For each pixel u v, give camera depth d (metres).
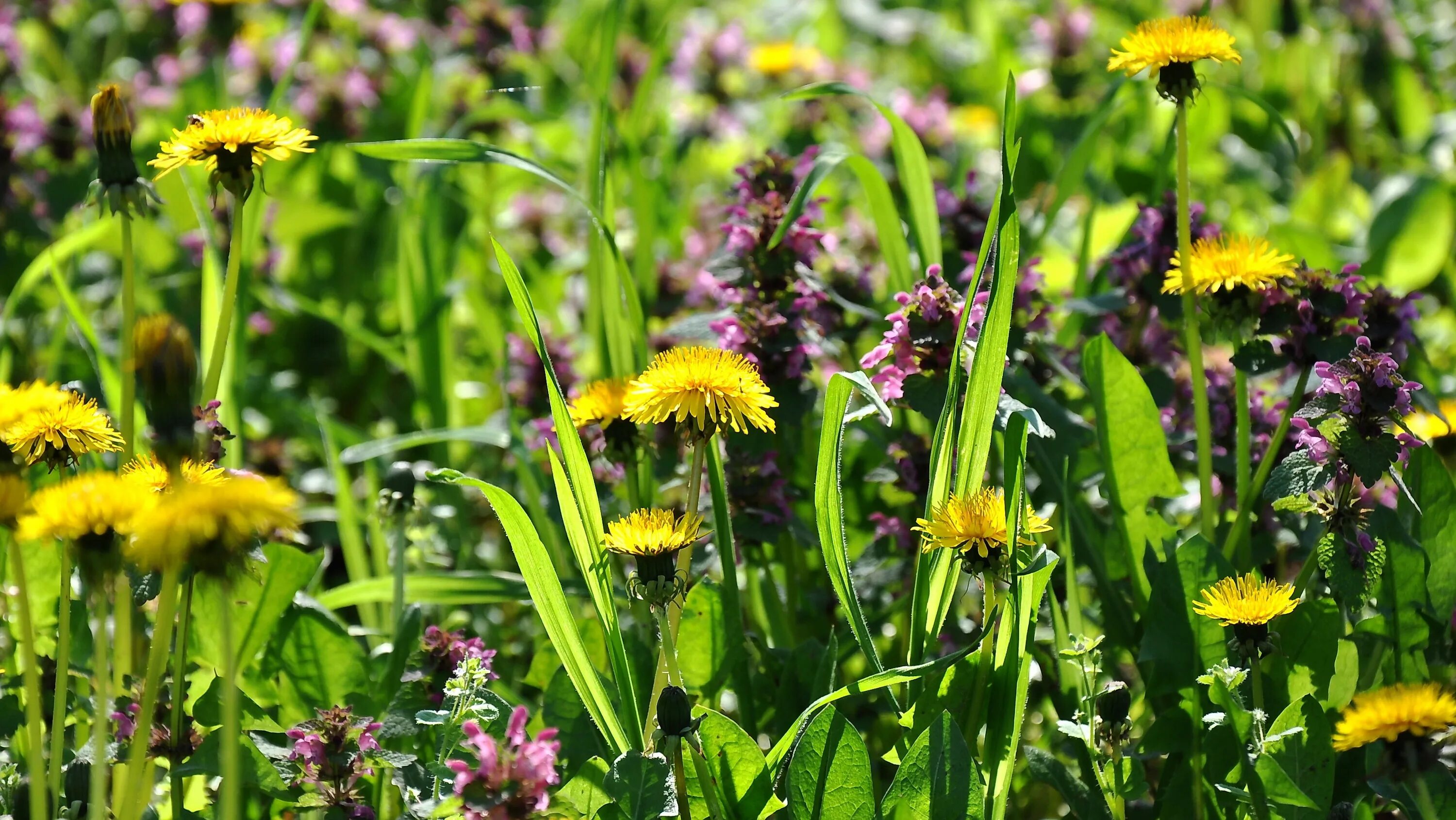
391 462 1.80
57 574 1.51
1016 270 1.41
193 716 1.45
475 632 1.64
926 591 1.43
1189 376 1.58
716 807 1.40
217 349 1.44
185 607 1.42
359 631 1.56
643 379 1.40
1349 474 1.44
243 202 1.43
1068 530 1.47
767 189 1.56
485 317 1.88
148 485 1.38
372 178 2.15
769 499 1.53
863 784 1.40
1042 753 1.44
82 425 1.39
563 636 1.42
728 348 1.52
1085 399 1.60
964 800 1.39
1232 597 1.42
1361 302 1.47
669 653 1.40
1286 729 1.42
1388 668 1.47
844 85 1.55
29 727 1.38
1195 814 1.44
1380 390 1.42
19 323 2.03
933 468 1.42
